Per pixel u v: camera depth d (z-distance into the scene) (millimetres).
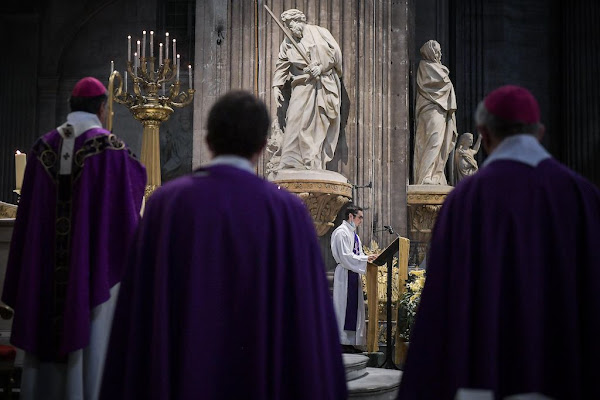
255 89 11914
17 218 3930
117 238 3830
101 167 3865
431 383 2570
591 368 2457
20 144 19672
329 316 2621
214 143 2654
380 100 12367
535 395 2404
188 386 2369
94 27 19891
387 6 12672
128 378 2461
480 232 2564
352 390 5703
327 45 11234
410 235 13078
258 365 2422
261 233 2514
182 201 2529
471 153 14172
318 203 10773
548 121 19219
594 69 18781
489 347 2438
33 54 19906
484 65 19125
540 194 2559
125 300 2566
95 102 4008
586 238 2521
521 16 19422
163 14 19594
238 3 12211
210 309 2439
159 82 8875
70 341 3627
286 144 10992
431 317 2605
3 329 5938
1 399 5422
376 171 12227
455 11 19203
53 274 3828
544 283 2508
